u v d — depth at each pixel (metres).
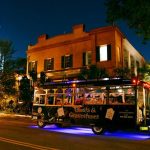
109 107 15.91
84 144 11.88
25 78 34.19
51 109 18.95
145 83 15.73
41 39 36.88
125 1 10.86
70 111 17.72
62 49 34.16
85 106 16.97
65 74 33.22
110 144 12.03
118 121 15.42
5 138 13.26
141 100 15.37
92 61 30.73
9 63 37.03
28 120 25.56
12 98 36.53
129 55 35.94
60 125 19.89
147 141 13.20
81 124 17.00
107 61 29.80
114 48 29.56
